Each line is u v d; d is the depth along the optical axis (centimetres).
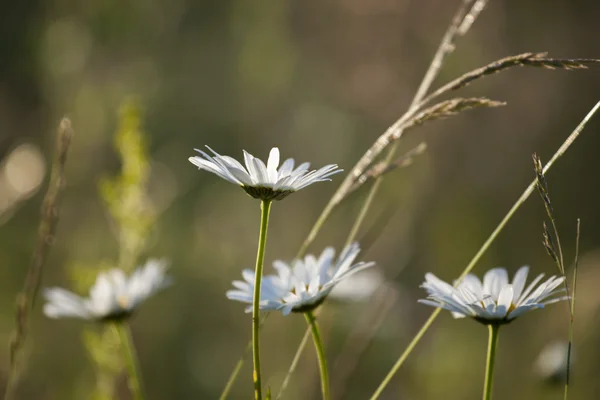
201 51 1388
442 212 803
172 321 734
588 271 532
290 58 1268
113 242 739
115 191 402
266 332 658
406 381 606
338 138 1127
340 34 1174
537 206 854
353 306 477
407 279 751
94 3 1175
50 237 287
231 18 1420
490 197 850
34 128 1180
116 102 955
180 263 836
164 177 767
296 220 862
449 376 620
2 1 1298
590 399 506
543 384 384
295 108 1241
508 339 648
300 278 235
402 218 690
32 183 536
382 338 577
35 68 1210
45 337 611
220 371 684
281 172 211
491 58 967
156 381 680
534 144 895
